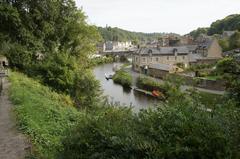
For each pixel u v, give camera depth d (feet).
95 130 20.17
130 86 175.11
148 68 229.04
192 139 14.96
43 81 80.79
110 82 199.21
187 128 15.96
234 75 22.43
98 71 267.80
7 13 95.50
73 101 77.87
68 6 115.55
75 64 84.89
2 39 101.86
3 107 47.98
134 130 18.07
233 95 21.20
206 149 14.43
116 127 19.08
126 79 184.44
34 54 105.40
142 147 15.98
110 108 24.41
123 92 160.97
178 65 240.32
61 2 114.21
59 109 50.57
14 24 98.27
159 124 17.44
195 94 23.04
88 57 126.93
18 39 102.99
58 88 80.28
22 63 103.14
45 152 28.32
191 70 207.31
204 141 14.67
